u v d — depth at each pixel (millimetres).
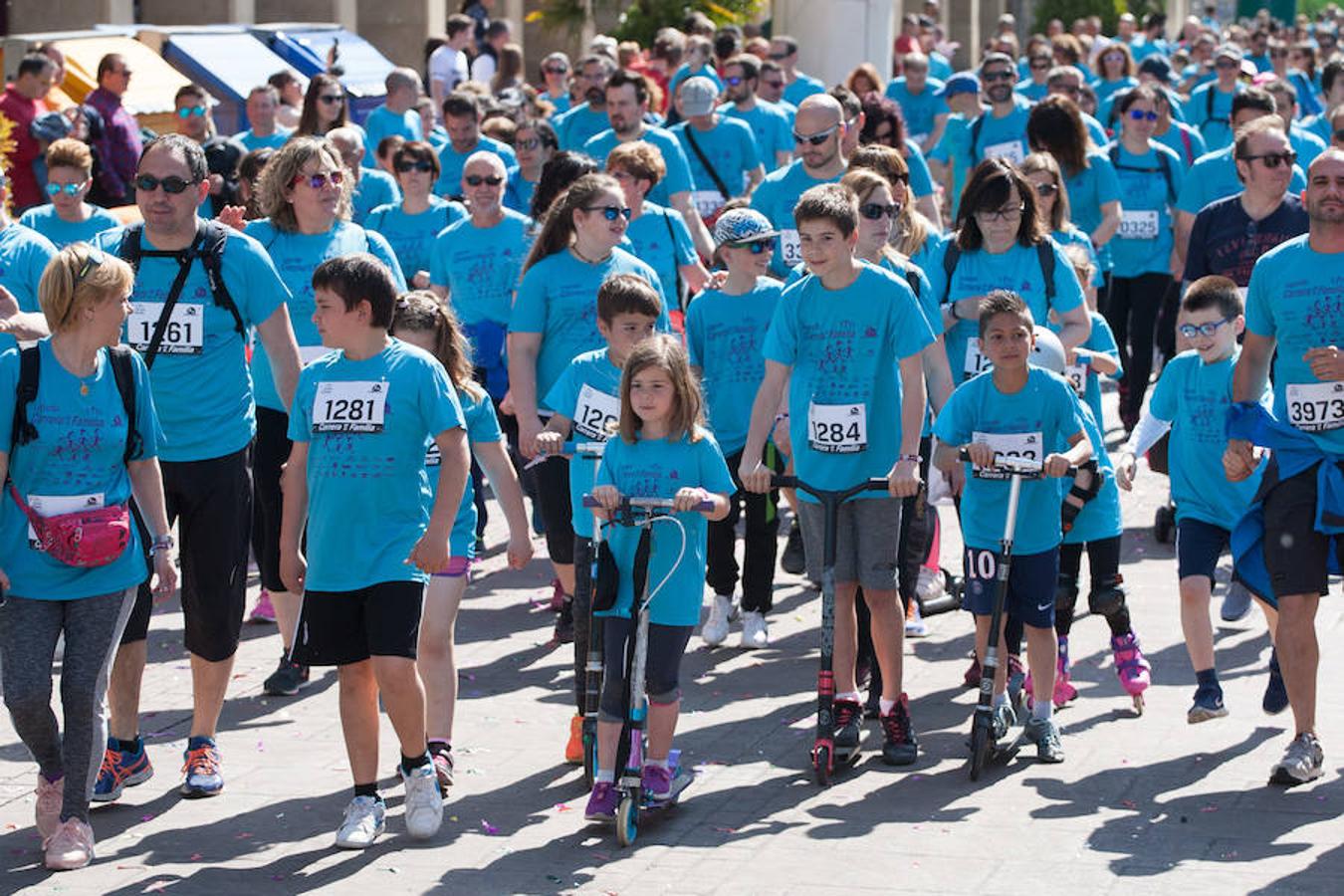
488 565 14508
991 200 11242
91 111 19656
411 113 20641
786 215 13797
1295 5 70938
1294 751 9414
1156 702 10938
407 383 8805
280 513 11320
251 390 10008
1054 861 8484
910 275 10828
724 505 8883
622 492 9180
